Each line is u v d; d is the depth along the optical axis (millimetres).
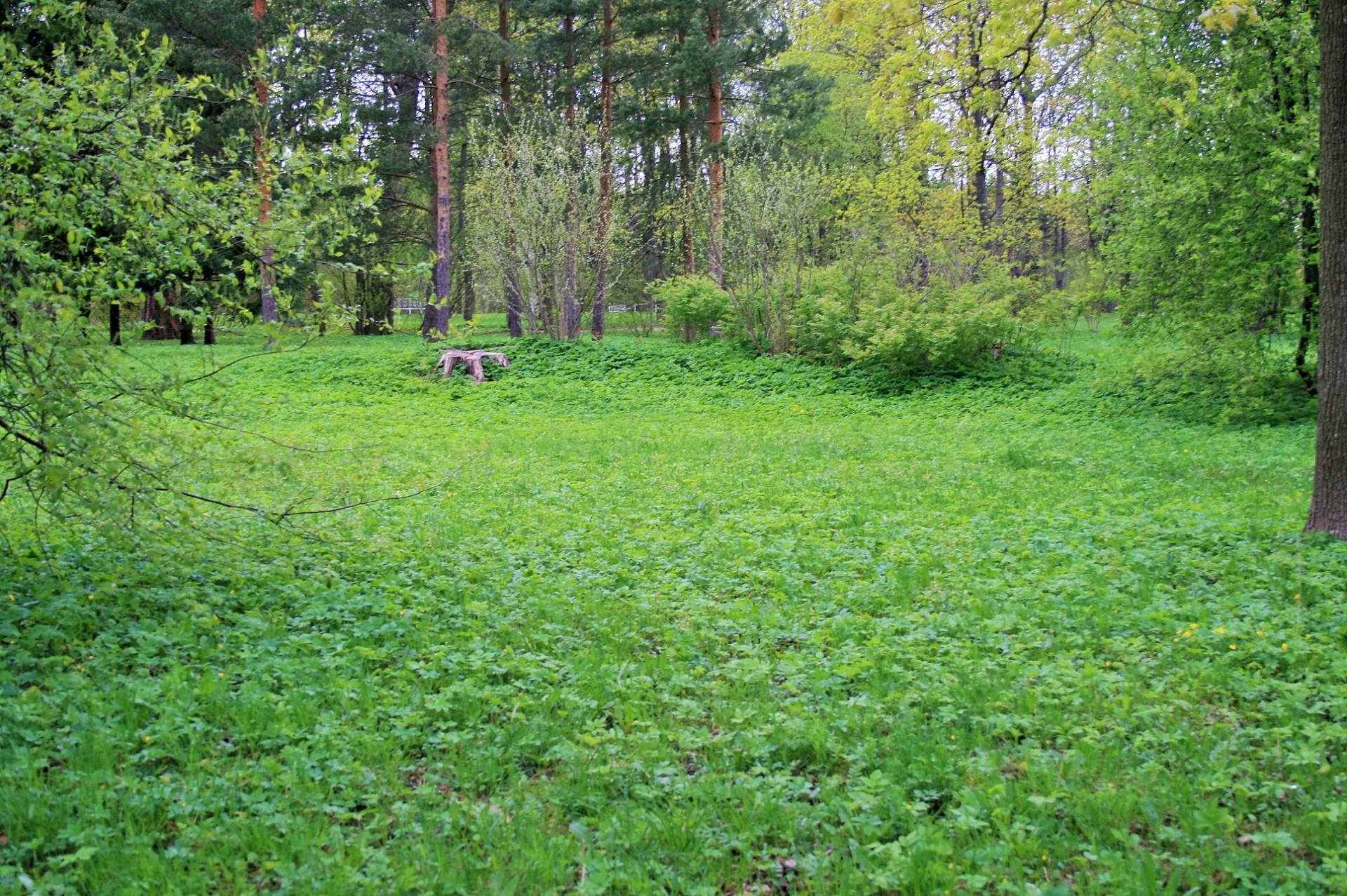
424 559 7910
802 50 38219
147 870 3527
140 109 6500
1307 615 6328
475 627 6281
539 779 4473
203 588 6633
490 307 40219
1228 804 4152
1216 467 13156
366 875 3590
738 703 5191
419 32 31219
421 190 37625
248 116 23000
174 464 6312
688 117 32594
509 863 3715
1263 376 17719
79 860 3568
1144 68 17406
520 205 27016
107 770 4129
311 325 6508
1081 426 18094
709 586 7426
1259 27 15836
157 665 5375
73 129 6043
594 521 9695
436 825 3961
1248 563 7582
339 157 6895
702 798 4207
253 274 6559
